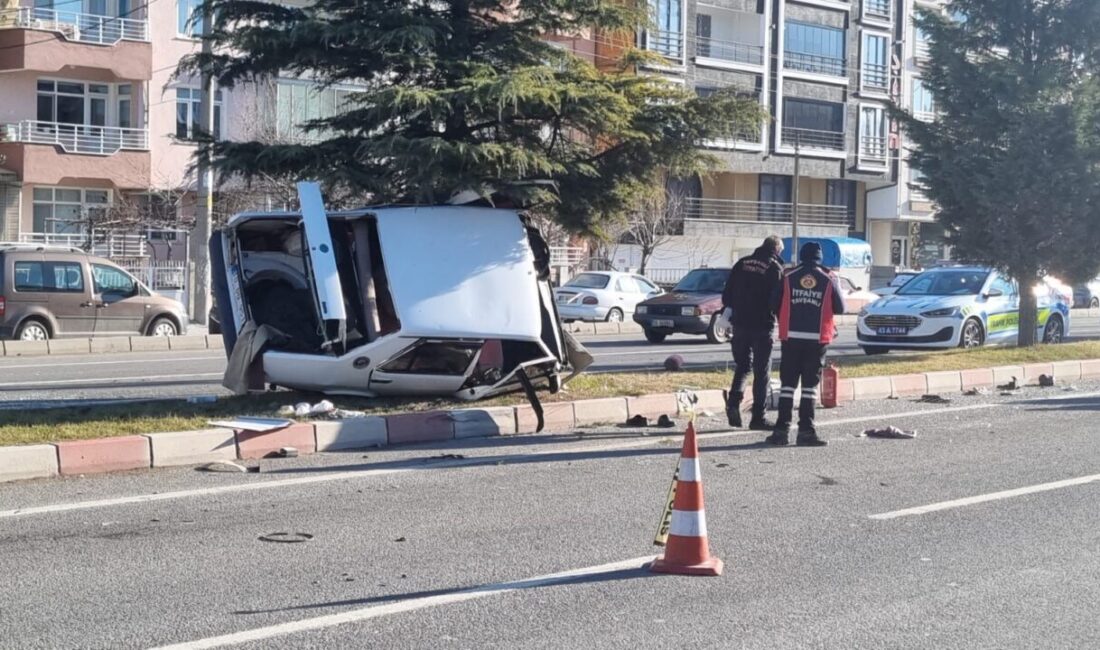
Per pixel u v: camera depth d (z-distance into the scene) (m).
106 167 35.75
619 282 32.84
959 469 10.28
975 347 19.94
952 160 19.31
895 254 55.88
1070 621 6.12
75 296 22.38
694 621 6.00
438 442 11.53
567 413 12.69
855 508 8.70
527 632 5.80
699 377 15.17
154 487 9.15
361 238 12.30
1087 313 42.56
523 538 7.69
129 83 36.84
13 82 35.34
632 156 13.57
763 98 48.59
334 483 9.41
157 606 6.16
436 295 11.80
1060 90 19.03
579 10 13.57
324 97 34.28
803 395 11.55
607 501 8.84
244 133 33.81
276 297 12.86
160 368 18.61
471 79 12.26
